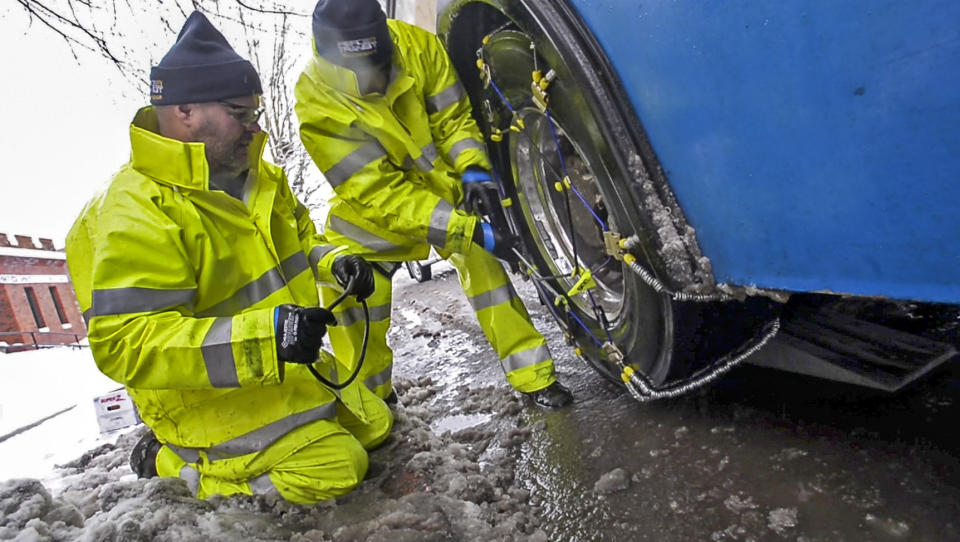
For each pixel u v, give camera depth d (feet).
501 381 9.84
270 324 5.51
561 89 5.84
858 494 4.91
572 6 5.53
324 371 7.25
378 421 7.84
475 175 7.90
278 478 6.47
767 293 4.73
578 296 7.79
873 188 3.65
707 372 6.06
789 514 4.88
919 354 5.46
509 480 6.61
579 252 7.80
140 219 5.64
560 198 7.94
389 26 8.05
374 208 7.64
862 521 4.64
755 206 4.44
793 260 4.34
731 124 4.36
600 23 5.26
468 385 10.16
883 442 5.43
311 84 7.56
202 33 6.01
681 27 4.45
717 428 6.34
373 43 7.03
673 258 5.19
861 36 3.41
